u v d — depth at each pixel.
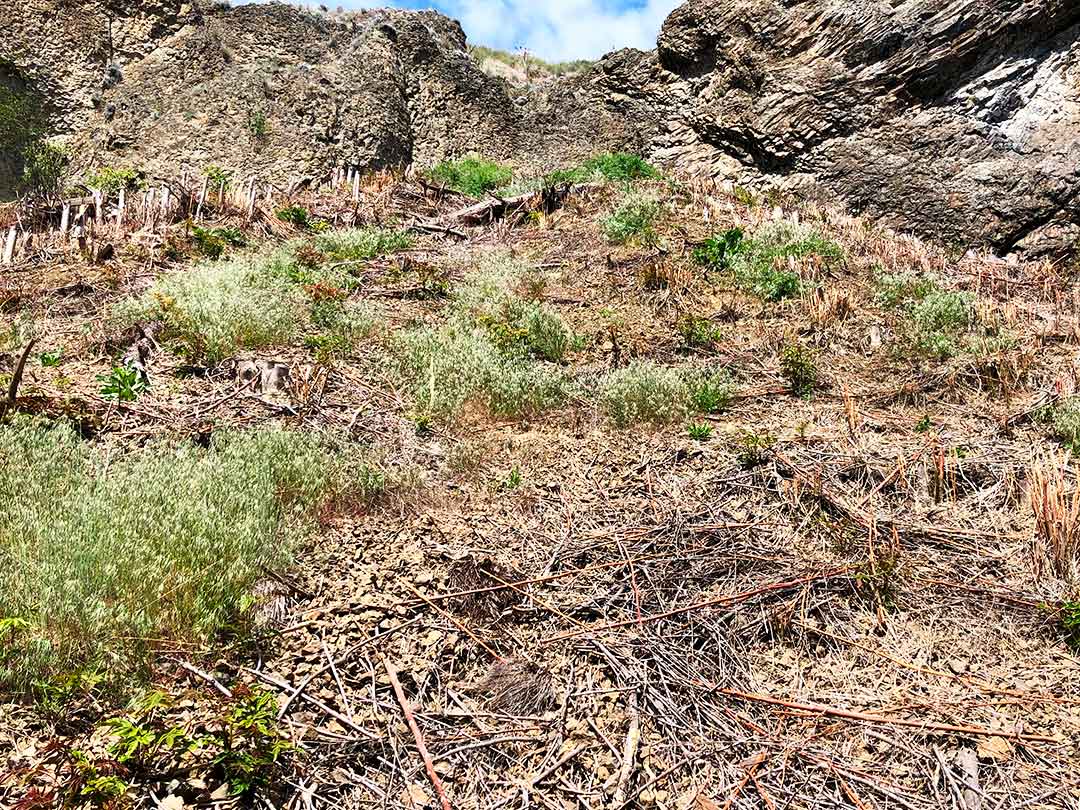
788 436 5.55
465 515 4.46
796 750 2.91
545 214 12.70
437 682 3.22
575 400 6.12
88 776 2.45
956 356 7.17
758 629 3.55
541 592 3.82
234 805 2.55
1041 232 16.36
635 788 2.76
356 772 2.77
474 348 6.55
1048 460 5.10
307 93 22.75
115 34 23.56
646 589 3.83
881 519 4.44
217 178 12.53
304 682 3.10
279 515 4.12
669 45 23.50
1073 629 3.50
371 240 10.23
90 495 3.84
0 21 22.09
